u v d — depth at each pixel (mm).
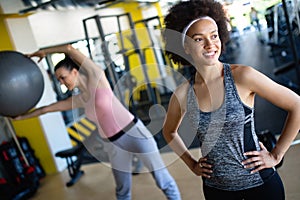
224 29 1188
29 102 2027
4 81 1883
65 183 3533
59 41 4785
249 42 8914
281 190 1149
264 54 7309
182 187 2531
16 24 3645
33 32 4160
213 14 1151
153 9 5742
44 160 3932
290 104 1038
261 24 4617
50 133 3920
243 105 1041
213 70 1057
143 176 2994
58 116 4098
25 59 2049
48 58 4355
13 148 3467
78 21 5027
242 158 1095
